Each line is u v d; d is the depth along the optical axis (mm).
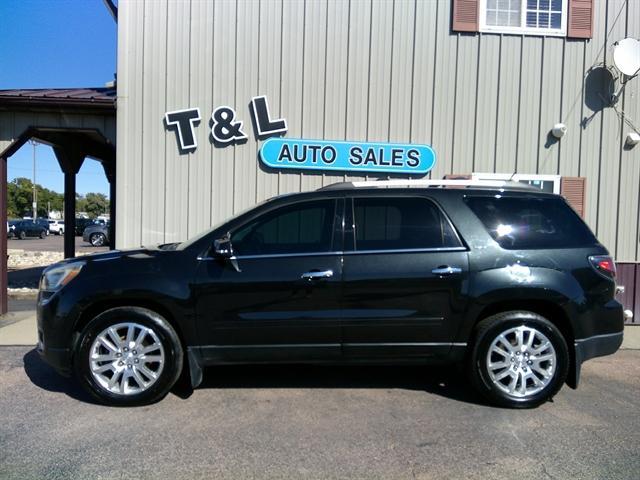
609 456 3582
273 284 4395
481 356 4449
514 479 3273
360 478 3281
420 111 8211
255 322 4426
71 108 8172
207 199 8164
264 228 4586
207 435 3881
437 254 4477
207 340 4445
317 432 3949
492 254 4480
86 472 3320
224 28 8062
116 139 8203
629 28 8305
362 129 8180
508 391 4438
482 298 4426
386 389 4934
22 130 8219
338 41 8125
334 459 3523
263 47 8094
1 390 4828
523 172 8305
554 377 4434
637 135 8258
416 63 8188
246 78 8094
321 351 4504
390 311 4445
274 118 8125
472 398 4703
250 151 8172
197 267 4453
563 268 4480
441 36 8195
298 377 5254
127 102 8031
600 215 8375
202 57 8062
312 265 4438
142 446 3693
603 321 4535
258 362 4539
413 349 4512
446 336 4488
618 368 5719
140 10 8008
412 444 3756
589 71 8320
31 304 9250
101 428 3990
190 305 4398
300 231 4590
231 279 4402
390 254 4473
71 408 4391
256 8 8062
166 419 4176
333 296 4426
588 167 8367
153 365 4496
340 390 4891
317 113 8148
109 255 4707
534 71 8281
